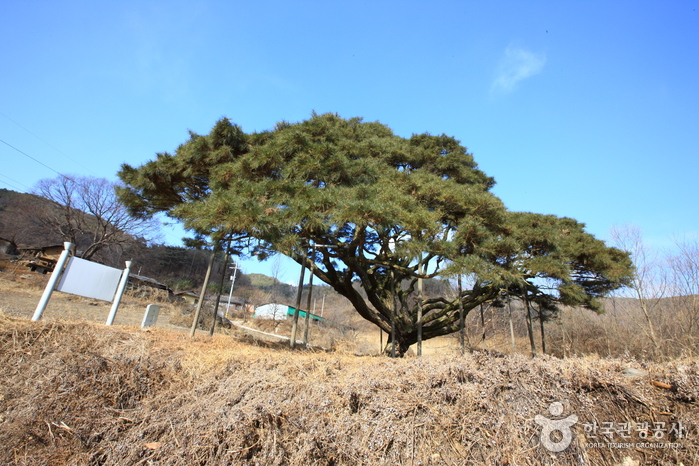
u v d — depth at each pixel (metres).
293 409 4.46
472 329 21.86
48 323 6.18
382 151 11.76
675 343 12.95
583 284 13.94
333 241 9.73
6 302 11.35
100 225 32.69
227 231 7.15
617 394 4.07
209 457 3.89
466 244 9.48
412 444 3.90
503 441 3.79
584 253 12.00
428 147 13.78
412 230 7.58
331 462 3.87
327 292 56.09
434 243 8.38
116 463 3.91
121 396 4.89
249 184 7.49
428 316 14.56
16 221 35.41
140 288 24.02
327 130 10.41
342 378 5.58
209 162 9.22
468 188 10.09
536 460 3.60
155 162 9.17
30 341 5.74
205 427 4.25
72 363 5.18
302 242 8.84
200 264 53.69
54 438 4.18
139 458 3.97
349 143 10.61
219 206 6.71
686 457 3.40
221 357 6.32
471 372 4.72
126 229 32.41
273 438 4.03
